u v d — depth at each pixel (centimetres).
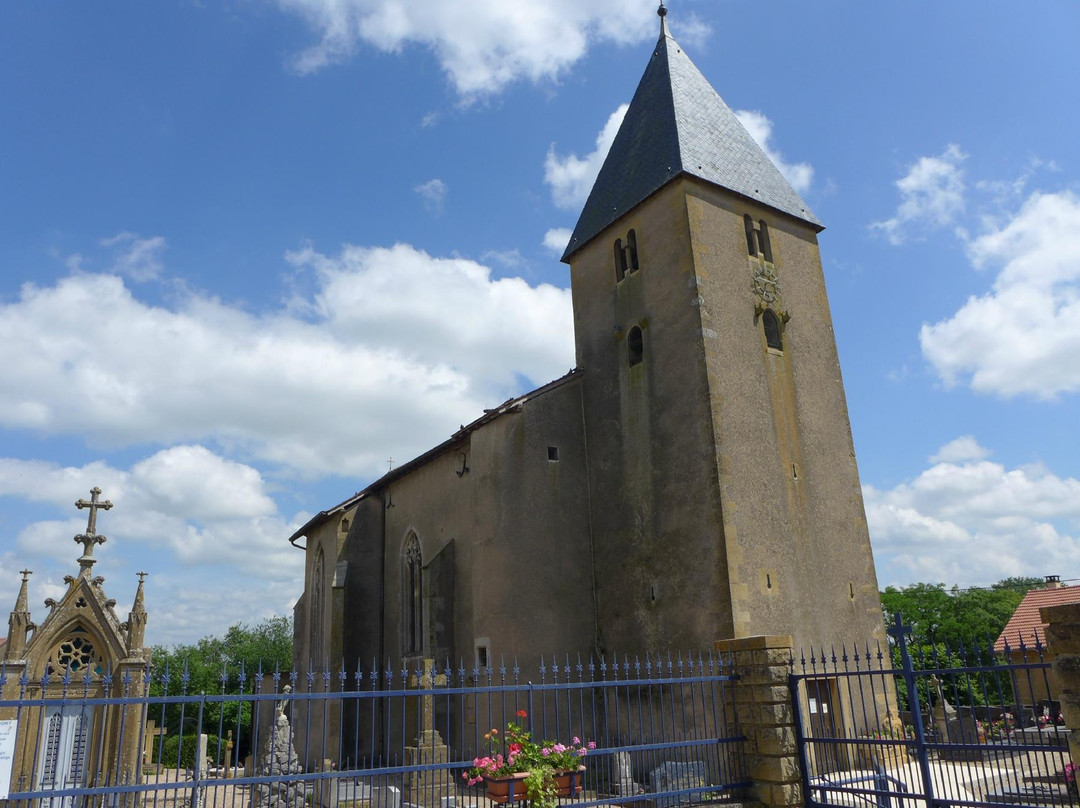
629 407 2455
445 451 2781
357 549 3145
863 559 2395
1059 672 900
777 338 2478
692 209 2400
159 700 921
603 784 1850
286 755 1720
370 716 2916
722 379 2239
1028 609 4203
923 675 1184
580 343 2711
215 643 7875
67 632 1856
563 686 1261
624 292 2575
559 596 2359
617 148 2875
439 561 2580
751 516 2136
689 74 2841
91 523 1953
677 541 2189
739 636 1977
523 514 2389
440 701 2430
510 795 1167
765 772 1343
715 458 2128
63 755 1756
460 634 2502
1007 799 1448
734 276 2417
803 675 1359
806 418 2428
